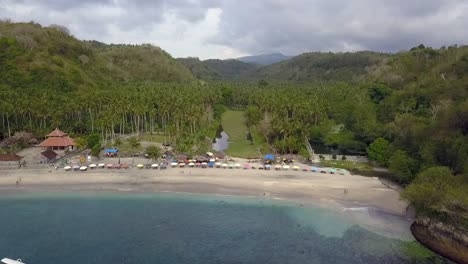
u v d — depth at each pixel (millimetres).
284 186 94875
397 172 97125
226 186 95375
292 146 122875
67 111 143500
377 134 126312
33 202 85625
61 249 65062
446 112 106188
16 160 105562
